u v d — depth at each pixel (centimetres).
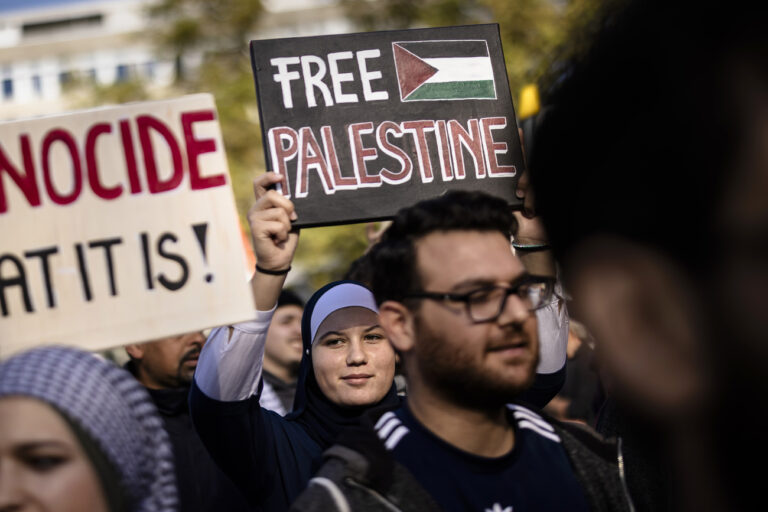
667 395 45
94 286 167
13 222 167
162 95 1317
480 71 212
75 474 106
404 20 1180
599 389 340
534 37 969
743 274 41
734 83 40
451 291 129
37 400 107
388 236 142
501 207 136
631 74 44
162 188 172
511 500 131
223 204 173
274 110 202
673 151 42
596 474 145
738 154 40
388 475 127
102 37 3164
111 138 172
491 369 127
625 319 46
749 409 42
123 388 116
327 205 200
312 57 206
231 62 1294
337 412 255
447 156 205
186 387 295
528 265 139
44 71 3250
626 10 45
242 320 170
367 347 256
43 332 165
